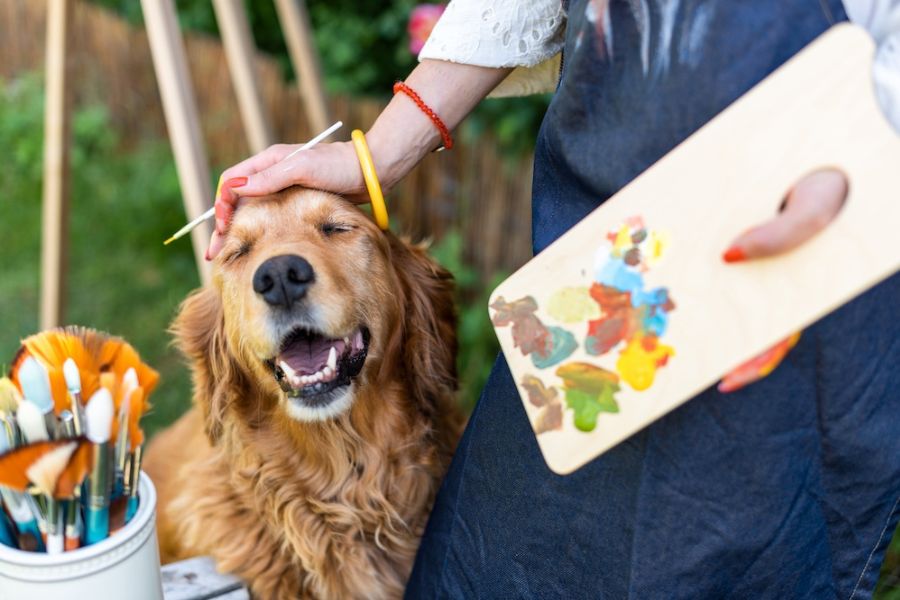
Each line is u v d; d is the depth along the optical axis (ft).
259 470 6.75
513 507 5.35
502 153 12.99
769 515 4.55
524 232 13.04
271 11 17.17
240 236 6.09
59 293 10.82
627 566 4.85
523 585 5.41
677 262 3.86
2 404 4.16
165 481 7.97
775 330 3.61
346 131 14.06
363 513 6.82
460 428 7.43
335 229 6.09
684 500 4.59
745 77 3.96
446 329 7.11
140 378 4.51
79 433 4.13
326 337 6.03
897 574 7.67
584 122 4.42
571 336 4.14
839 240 3.44
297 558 6.79
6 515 4.23
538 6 5.44
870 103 3.41
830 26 3.94
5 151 18.47
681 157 3.84
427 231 13.88
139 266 15.76
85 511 4.20
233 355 6.52
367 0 15.69
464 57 5.46
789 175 3.57
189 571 6.63
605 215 4.06
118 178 18.04
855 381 4.31
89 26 19.29
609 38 4.25
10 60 21.31
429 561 6.02
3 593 4.27
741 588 4.82
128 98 19.56
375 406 6.67
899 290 4.21
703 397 4.41
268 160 5.84
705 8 4.01
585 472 4.93
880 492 4.64
